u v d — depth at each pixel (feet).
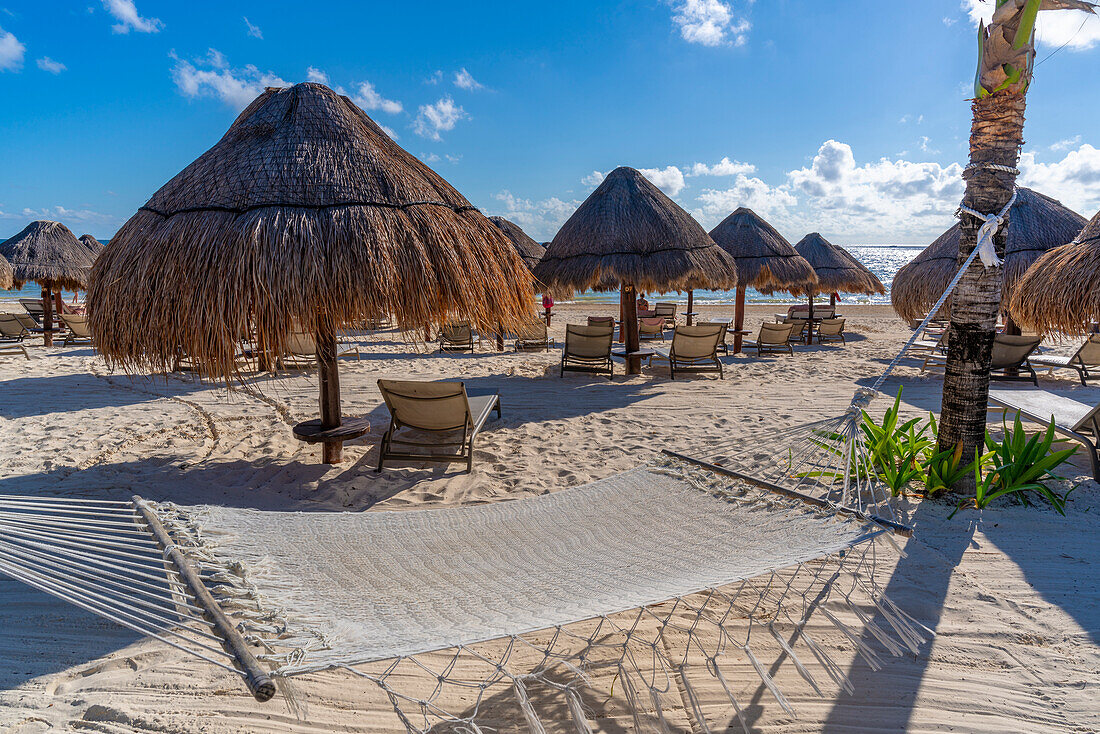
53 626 9.20
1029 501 13.83
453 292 14.19
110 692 7.74
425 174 16.62
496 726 7.31
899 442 15.16
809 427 10.25
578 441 19.21
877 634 7.61
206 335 12.47
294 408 23.54
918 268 34.27
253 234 12.69
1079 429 15.83
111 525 7.04
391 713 7.54
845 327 60.90
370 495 14.69
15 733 6.97
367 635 5.86
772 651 8.72
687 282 29.78
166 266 12.94
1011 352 27.91
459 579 7.64
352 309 13.05
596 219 29.04
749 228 42.27
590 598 6.89
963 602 9.89
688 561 7.98
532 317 17.16
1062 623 9.28
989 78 12.61
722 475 10.69
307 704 7.64
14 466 16.40
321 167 14.05
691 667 8.39
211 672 8.18
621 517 9.69
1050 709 7.52
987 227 10.91
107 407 23.53
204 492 14.75
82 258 43.68
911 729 7.23
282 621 5.98
